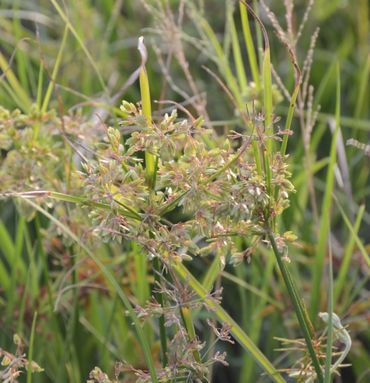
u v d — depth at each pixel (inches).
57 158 41.0
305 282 48.4
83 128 42.3
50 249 45.6
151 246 36.3
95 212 36.5
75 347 44.9
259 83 44.4
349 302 46.6
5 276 46.8
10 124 40.7
